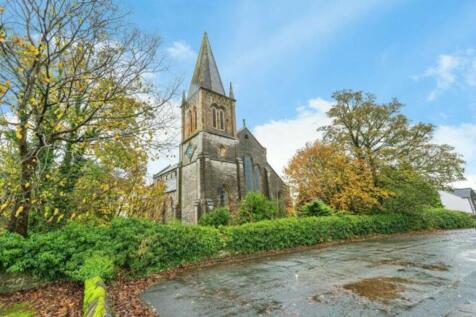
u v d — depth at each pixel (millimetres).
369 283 7258
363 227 20688
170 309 5793
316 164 25188
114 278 8516
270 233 14852
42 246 7598
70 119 8461
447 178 23281
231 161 34094
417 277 7727
